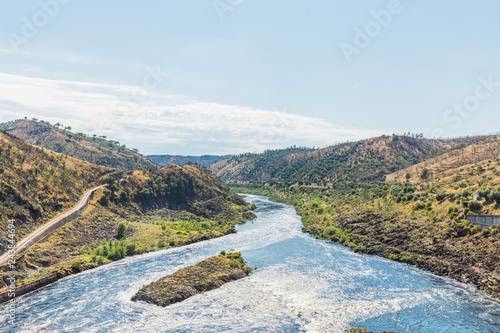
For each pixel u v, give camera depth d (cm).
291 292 6531
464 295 6259
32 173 11394
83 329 5047
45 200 10681
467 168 16800
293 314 5538
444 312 5522
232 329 5025
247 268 7838
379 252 9319
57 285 7031
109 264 8619
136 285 6969
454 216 9019
